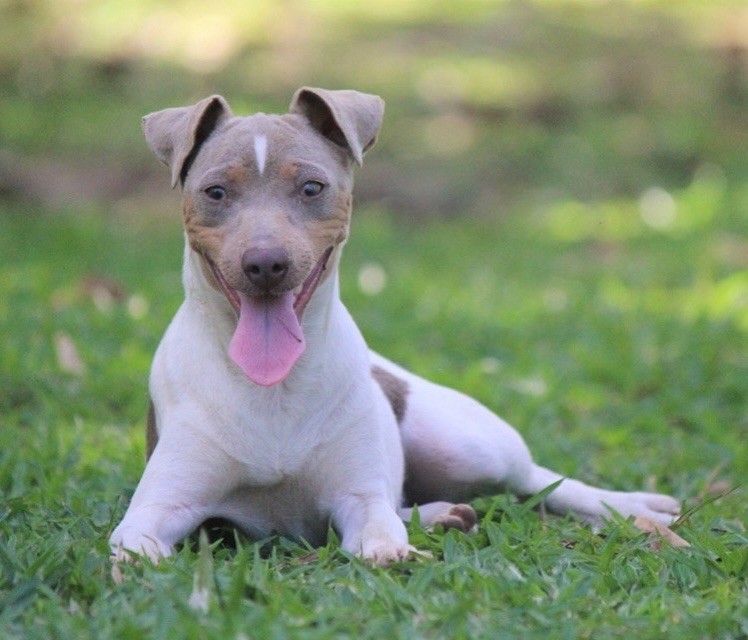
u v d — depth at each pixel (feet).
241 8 104.99
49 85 94.73
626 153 82.99
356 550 24.36
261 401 25.08
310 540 26.53
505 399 39.22
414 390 29.50
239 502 25.89
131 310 47.80
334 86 92.12
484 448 29.01
